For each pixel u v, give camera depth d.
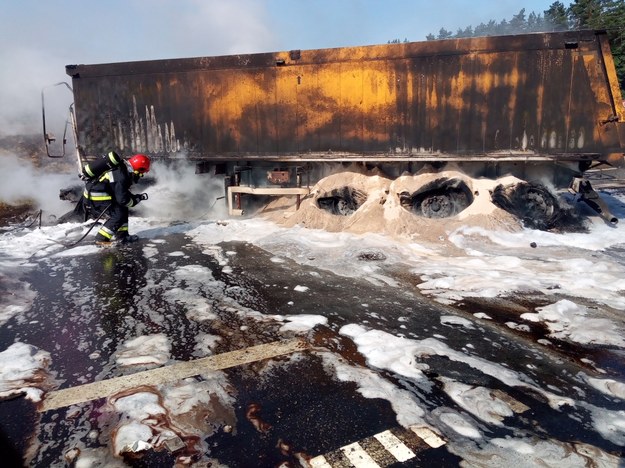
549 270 5.05
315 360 3.22
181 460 2.24
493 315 3.96
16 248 6.27
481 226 6.29
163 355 3.30
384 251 5.77
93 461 2.24
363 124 6.77
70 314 4.05
